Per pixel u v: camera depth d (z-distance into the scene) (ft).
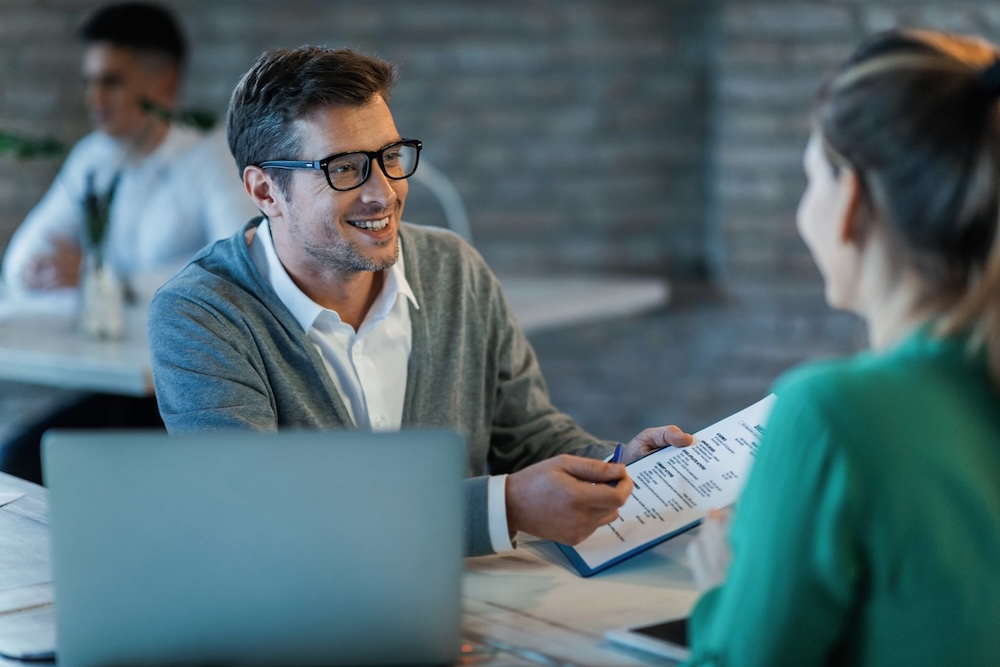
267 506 3.41
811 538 3.17
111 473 3.37
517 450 6.07
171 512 3.39
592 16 13.83
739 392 13.92
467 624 3.96
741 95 13.34
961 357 3.29
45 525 4.94
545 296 10.70
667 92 13.96
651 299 11.27
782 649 3.20
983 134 3.18
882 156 3.26
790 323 13.73
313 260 5.27
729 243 13.70
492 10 13.88
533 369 6.23
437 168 14.14
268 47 14.05
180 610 3.42
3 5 13.80
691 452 4.93
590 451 5.74
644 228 14.25
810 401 3.22
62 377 8.39
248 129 5.22
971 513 3.16
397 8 13.92
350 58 5.16
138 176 11.10
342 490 3.42
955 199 3.18
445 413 5.71
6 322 9.61
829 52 13.12
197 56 14.16
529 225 14.21
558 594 4.22
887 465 3.13
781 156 13.41
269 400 5.23
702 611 3.57
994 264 3.18
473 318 5.95
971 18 12.71
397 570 3.45
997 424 3.26
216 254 5.51
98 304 8.97
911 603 3.17
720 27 13.34
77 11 13.97
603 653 3.72
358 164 5.11
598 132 14.05
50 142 9.75
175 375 5.12
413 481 3.43
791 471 3.20
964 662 3.19
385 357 5.57
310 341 5.37
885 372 3.26
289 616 3.44
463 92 14.02
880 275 3.38
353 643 3.47
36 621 3.95
